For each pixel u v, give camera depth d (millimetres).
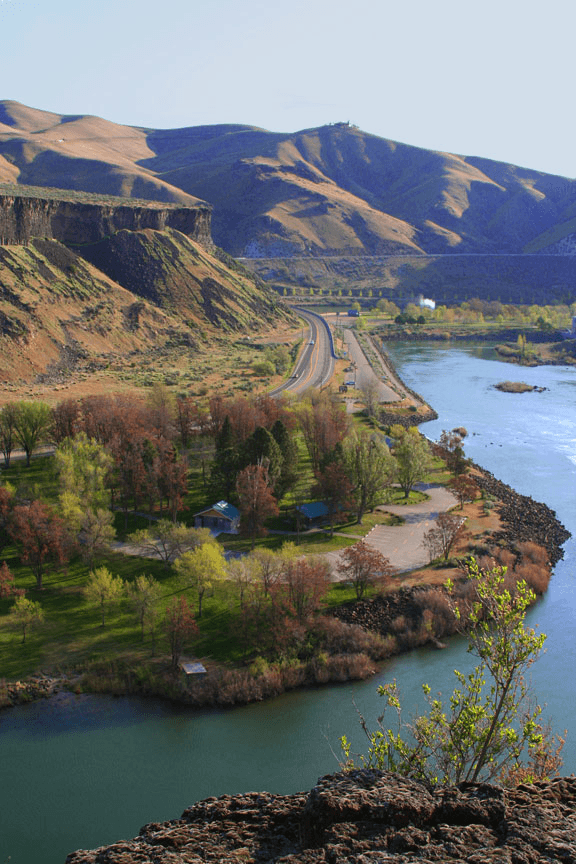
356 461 110250
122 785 55875
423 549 99125
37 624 79938
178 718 65312
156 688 69250
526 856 15211
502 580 24688
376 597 84938
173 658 72500
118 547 98812
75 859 16812
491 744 23047
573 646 74625
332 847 15484
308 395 168625
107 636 78000
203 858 16375
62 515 93875
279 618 76812
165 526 93188
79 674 71625
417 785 17953
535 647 22500
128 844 17203
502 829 16484
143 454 110125
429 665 73688
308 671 72125
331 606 83312
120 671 71688
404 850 15547
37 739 62062
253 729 63344
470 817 16906
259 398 158375
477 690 23500
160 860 16078
